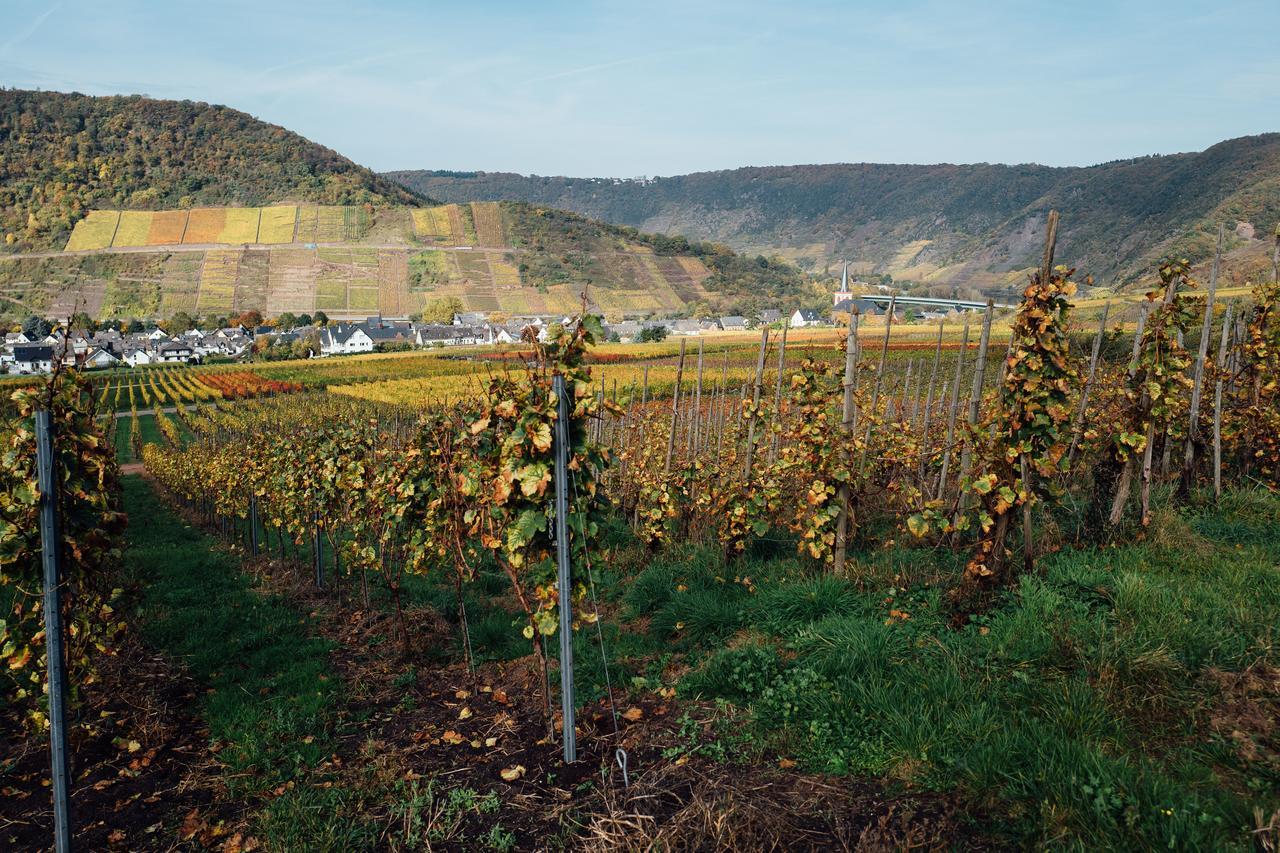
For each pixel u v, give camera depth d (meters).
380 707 6.35
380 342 129.38
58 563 3.93
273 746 5.53
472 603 9.56
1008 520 6.41
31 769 5.21
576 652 6.88
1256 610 5.17
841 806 3.88
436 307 163.88
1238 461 9.30
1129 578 5.60
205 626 9.01
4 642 4.95
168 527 21.66
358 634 8.74
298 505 12.12
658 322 162.12
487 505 5.82
